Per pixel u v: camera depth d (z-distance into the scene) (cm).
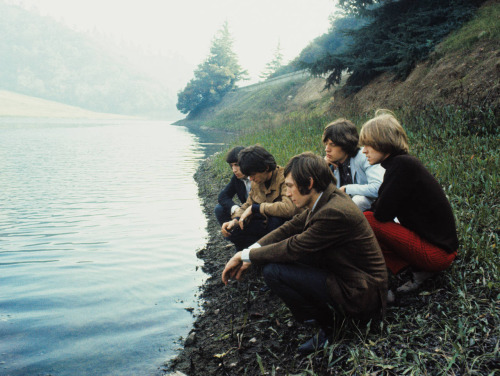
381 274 223
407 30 1193
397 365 206
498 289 255
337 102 1560
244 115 3897
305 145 899
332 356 225
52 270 393
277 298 314
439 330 233
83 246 468
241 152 338
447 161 526
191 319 297
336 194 226
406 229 254
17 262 414
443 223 248
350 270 221
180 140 2502
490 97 728
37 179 966
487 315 235
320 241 220
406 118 856
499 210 367
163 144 2156
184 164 1286
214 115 5378
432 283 279
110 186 879
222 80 5944
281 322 278
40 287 351
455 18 1104
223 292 340
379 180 288
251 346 256
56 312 304
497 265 274
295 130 1289
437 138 673
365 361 211
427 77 999
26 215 618
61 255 437
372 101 1253
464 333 215
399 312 258
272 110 3625
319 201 227
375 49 1359
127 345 261
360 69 1373
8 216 611
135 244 475
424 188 243
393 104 1094
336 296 219
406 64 1131
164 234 516
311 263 249
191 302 325
